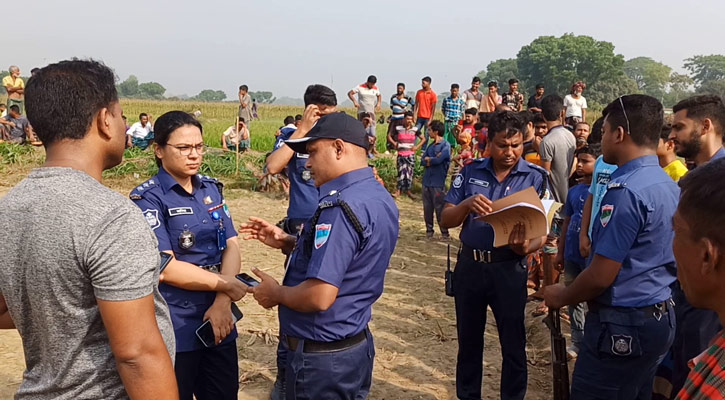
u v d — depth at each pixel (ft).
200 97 610.65
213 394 10.20
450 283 13.16
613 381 9.09
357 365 8.68
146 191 9.56
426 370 15.46
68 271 5.17
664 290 8.92
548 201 12.60
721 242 4.24
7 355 15.29
